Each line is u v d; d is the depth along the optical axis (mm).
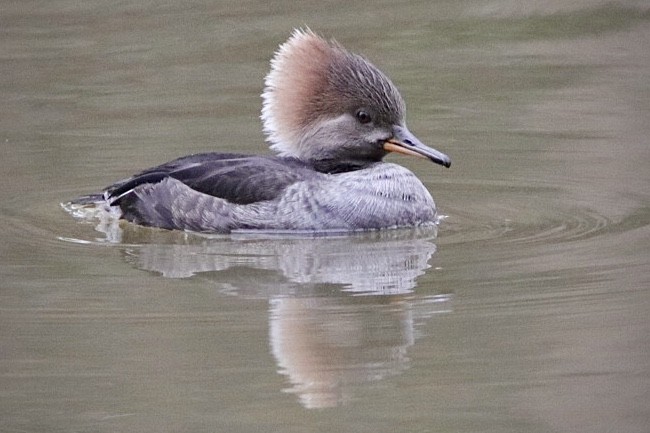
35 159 16938
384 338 11016
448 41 21203
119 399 9914
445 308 11703
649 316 11297
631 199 15039
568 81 19578
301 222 14125
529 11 22188
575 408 9805
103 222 14750
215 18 22438
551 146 17203
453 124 18172
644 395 9906
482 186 15898
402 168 14781
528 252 13211
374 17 22234
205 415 9688
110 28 22172
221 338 11047
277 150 15156
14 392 10078
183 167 14664
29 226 14500
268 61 20594
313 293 12156
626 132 17656
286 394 10008
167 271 12891
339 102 14641
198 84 19906
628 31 21406
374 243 13789
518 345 10797
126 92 19609
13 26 22266
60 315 11648
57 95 19609
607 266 12641
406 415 9664
